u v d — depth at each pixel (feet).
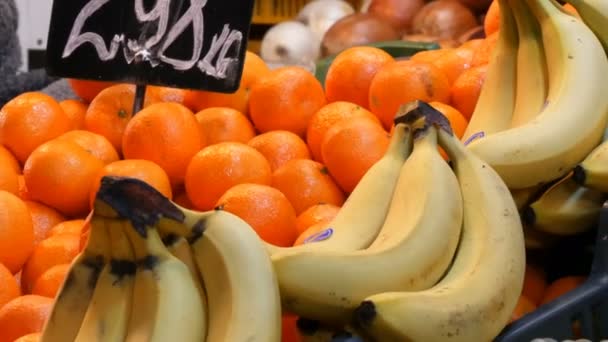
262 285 2.44
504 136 2.86
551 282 3.13
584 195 2.96
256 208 3.07
